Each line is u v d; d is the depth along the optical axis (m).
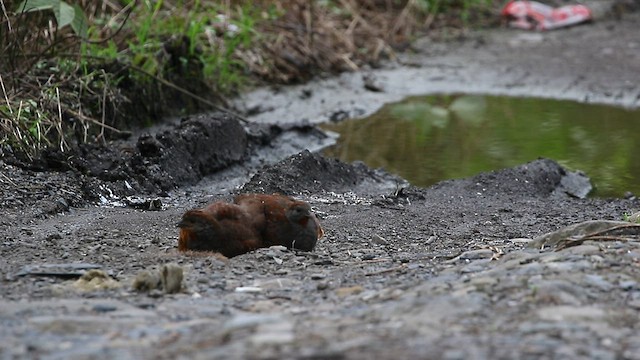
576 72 20.38
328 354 6.16
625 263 8.36
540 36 22.55
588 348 6.35
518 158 15.54
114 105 15.37
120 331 7.07
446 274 8.52
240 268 9.09
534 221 12.01
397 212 12.38
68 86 14.96
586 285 7.77
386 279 8.62
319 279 8.74
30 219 11.30
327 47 20.47
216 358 6.18
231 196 13.13
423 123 17.72
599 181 14.46
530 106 18.73
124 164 13.23
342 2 22.19
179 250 9.73
